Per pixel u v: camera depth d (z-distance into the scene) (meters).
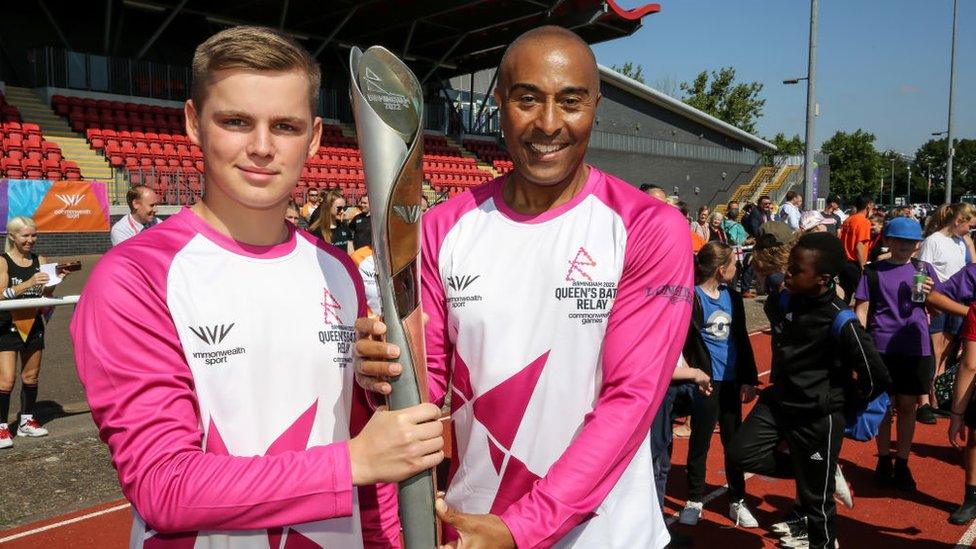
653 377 1.49
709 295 3.87
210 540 1.25
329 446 1.17
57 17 17.47
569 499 1.37
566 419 1.57
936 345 5.82
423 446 1.15
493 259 1.63
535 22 19.17
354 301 1.49
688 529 4.03
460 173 20.98
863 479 4.85
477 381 1.62
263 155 1.25
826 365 3.17
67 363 7.40
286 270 1.38
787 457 3.45
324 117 20.25
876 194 74.19
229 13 17.78
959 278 5.27
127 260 1.22
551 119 1.49
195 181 14.50
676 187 28.14
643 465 1.64
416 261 1.20
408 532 1.20
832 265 3.08
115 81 16.45
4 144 13.45
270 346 1.32
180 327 1.24
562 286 1.58
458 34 19.95
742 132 30.33
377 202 1.13
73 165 13.74
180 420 1.16
